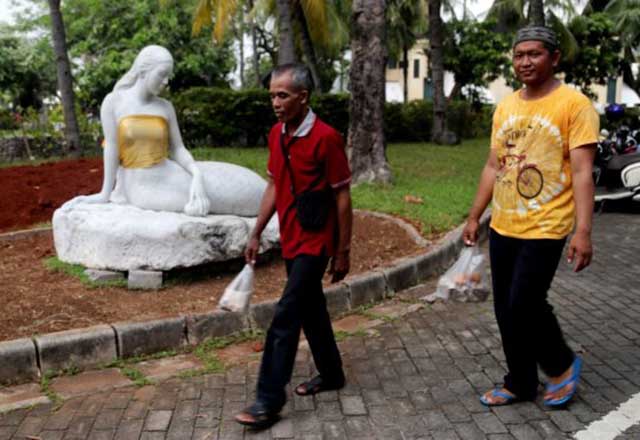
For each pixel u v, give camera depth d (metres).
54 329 4.13
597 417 3.25
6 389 3.61
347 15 21.78
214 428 3.20
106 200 5.47
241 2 17.48
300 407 3.41
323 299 3.44
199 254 5.04
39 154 13.73
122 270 4.98
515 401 3.40
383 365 3.94
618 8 24.78
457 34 23.55
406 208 7.87
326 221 3.19
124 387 3.62
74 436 3.13
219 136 15.49
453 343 4.27
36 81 27.08
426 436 3.11
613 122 12.66
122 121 5.29
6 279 5.14
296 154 3.13
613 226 8.41
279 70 3.09
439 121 18.72
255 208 5.74
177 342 4.13
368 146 9.48
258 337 4.33
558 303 5.16
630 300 5.23
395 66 39.50
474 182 10.21
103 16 22.97
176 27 22.28
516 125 3.12
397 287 5.42
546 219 3.05
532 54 3.01
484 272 3.50
